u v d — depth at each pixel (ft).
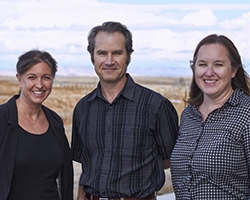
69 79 156.46
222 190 11.12
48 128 12.96
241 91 11.92
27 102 12.65
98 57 13.26
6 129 12.22
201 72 11.89
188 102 12.55
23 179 12.16
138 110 13.29
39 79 12.41
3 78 128.77
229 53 11.71
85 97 14.23
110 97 13.57
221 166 11.09
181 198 11.84
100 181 13.17
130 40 13.39
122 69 13.28
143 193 13.14
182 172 11.87
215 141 11.29
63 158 13.01
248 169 11.13
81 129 13.93
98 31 13.32
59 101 87.71
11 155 12.03
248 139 11.07
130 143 13.17
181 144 12.14
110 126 13.33
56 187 12.92
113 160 13.19
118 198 13.10
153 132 13.39
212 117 11.66
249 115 11.23
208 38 11.95
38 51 12.67
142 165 13.19
